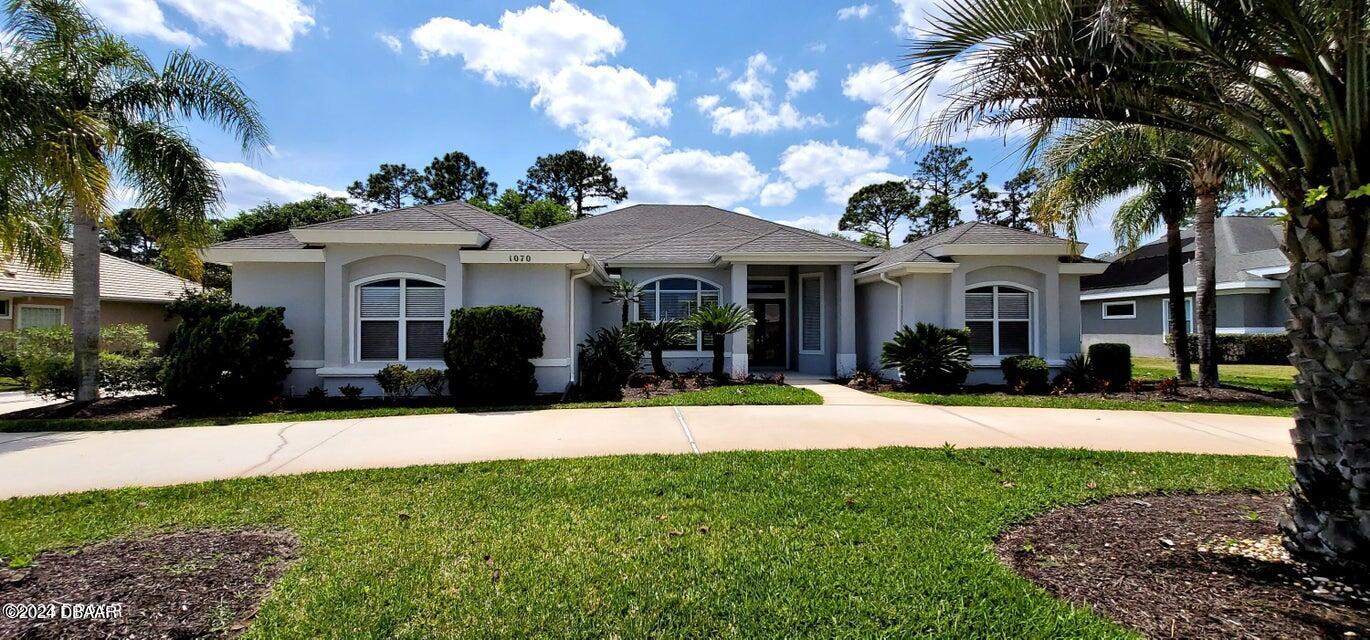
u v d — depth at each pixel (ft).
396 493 18.54
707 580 12.20
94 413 33.81
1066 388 42.57
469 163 177.99
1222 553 13.05
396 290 40.27
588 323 53.16
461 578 12.40
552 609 11.05
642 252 54.54
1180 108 16.07
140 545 14.23
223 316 36.45
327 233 38.04
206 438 26.99
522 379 37.29
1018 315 48.49
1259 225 86.33
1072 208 41.55
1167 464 21.42
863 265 58.13
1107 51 13.25
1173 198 45.16
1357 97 11.27
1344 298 11.67
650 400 37.96
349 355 39.58
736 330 47.50
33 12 34.78
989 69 14.97
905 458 22.45
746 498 17.78
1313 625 9.96
